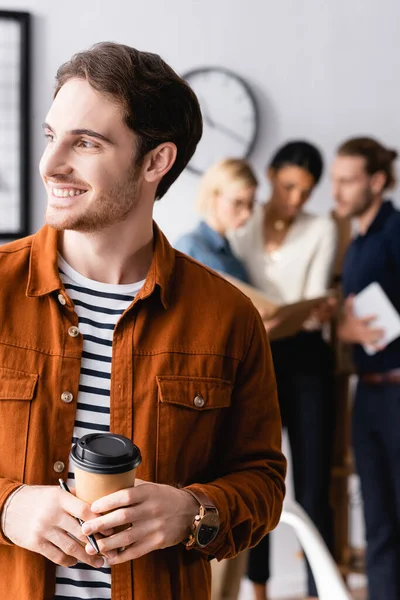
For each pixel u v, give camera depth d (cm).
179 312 130
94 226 120
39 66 328
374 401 314
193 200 353
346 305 317
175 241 353
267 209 341
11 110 324
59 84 121
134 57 120
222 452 138
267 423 138
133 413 124
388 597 317
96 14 333
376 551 319
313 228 341
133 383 125
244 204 315
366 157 310
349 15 363
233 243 336
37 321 124
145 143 122
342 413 348
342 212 317
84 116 116
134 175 121
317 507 328
